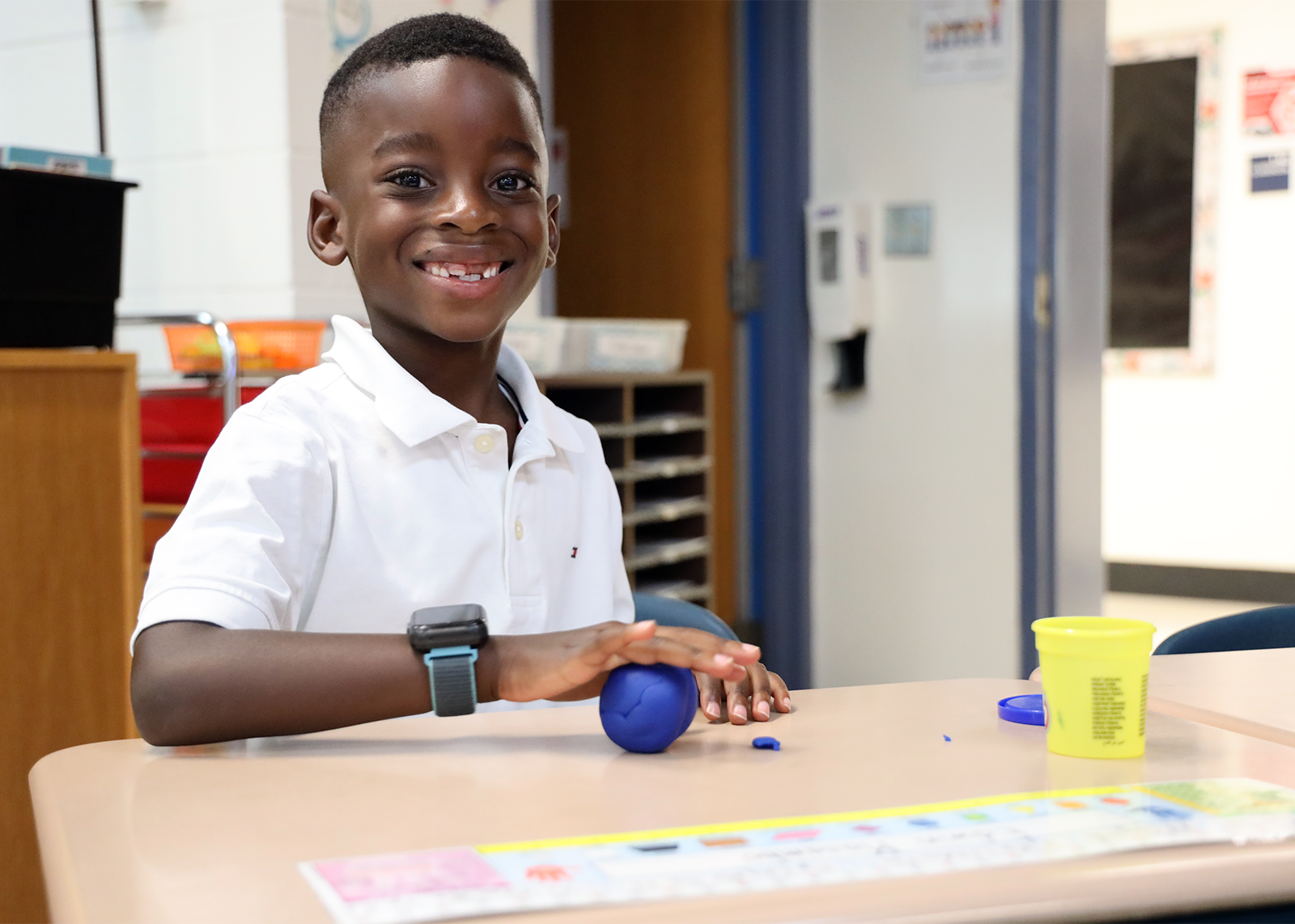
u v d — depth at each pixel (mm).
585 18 3805
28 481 1746
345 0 2322
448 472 1173
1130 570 5406
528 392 1290
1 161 1730
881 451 3514
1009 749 832
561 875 580
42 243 1782
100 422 1830
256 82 2246
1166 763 792
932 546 3453
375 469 1146
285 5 2207
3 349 1745
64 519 1786
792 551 3625
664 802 709
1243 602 5191
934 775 764
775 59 3537
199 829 667
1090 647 797
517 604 1173
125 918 545
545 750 835
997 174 3305
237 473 1043
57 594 1778
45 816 700
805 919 536
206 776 776
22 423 1739
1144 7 5234
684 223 3697
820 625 3637
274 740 870
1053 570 3330
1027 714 910
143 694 869
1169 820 655
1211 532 5254
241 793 737
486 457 1188
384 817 685
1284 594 5109
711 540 3127
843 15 3486
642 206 3770
